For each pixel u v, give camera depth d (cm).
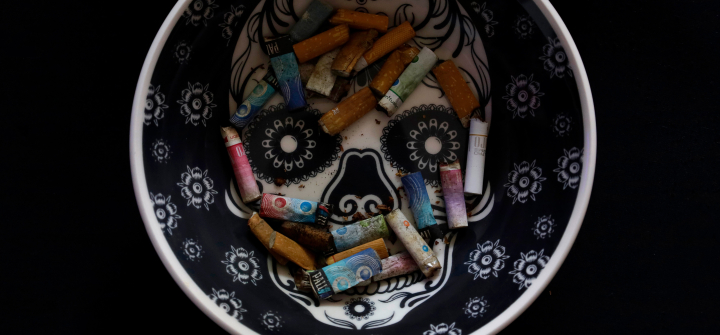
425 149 31
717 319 31
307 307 30
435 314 30
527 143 30
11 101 31
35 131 31
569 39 28
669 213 32
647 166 32
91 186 31
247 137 30
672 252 32
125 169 31
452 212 30
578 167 28
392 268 30
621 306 32
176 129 29
